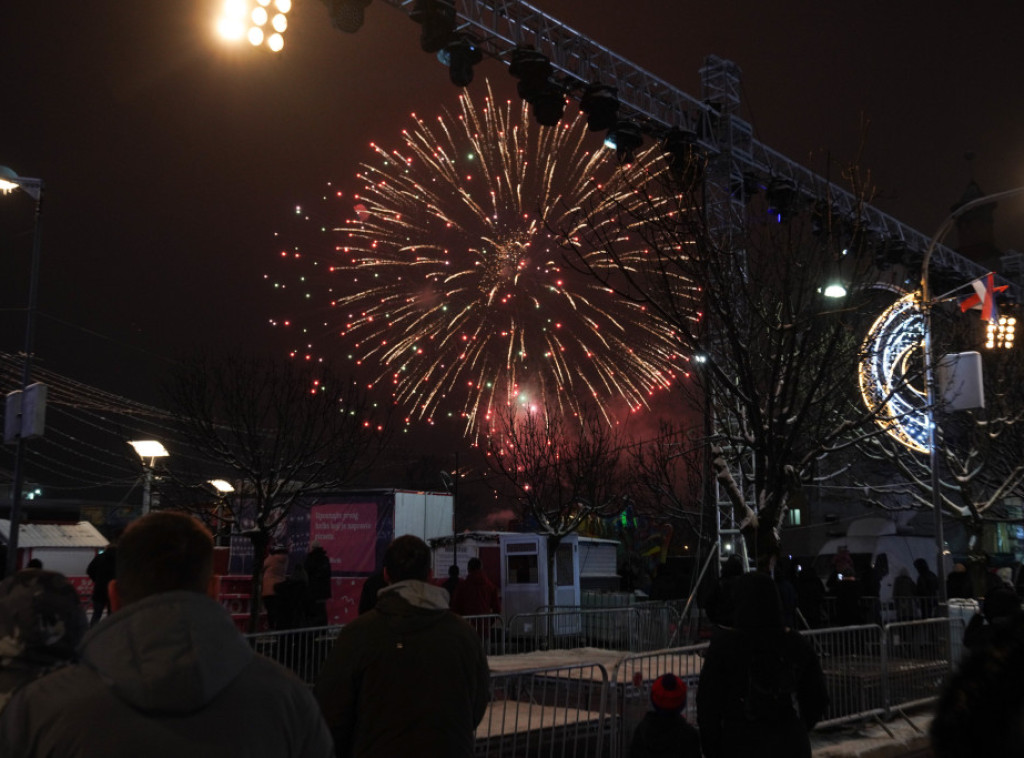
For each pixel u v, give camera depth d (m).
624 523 33.12
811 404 12.91
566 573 22.69
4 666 2.42
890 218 23.66
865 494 31.45
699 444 17.55
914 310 15.03
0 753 2.01
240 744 2.09
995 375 24.25
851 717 9.52
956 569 18.69
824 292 12.51
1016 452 25.58
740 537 17.78
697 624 16.47
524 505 25.33
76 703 2.01
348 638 4.02
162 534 2.26
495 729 7.16
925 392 15.25
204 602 2.18
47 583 2.55
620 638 15.79
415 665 3.92
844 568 19.77
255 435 18.70
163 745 2.00
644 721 5.16
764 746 4.87
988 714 1.40
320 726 2.32
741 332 13.05
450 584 17.77
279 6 9.19
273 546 21.75
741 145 18.84
